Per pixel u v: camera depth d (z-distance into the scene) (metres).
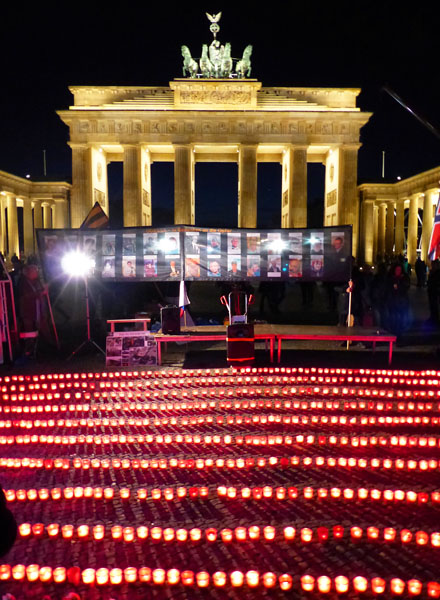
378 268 20.27
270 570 5.02
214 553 5.30
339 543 5.47
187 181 59.25
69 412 10.09
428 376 12.55
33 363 14.45
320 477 7.10
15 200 68.00
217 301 30.27
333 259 15.52
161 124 58.88
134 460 7.52
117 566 5.11
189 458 7.75
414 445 8.29
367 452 7.97
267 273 15.75
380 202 75.31
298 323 21.31
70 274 15.45
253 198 59.34
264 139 59.03
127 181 59.31
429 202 60.00
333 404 10.22
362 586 4.58
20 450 8.20
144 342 14.12
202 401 10.57
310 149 64.62
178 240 15.59
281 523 5.89
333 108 60.28
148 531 5.70
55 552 5.36
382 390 11.26
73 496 6.62
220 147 62.25
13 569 4.91
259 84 58.72
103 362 14.55
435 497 6.34
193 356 15.37
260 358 14.72
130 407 10.29
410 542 5.48
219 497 6.53
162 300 19.95
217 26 60.47
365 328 14.81
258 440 8.33
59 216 72.56
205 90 59.19
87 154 59.53
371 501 6.40
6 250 69.31
